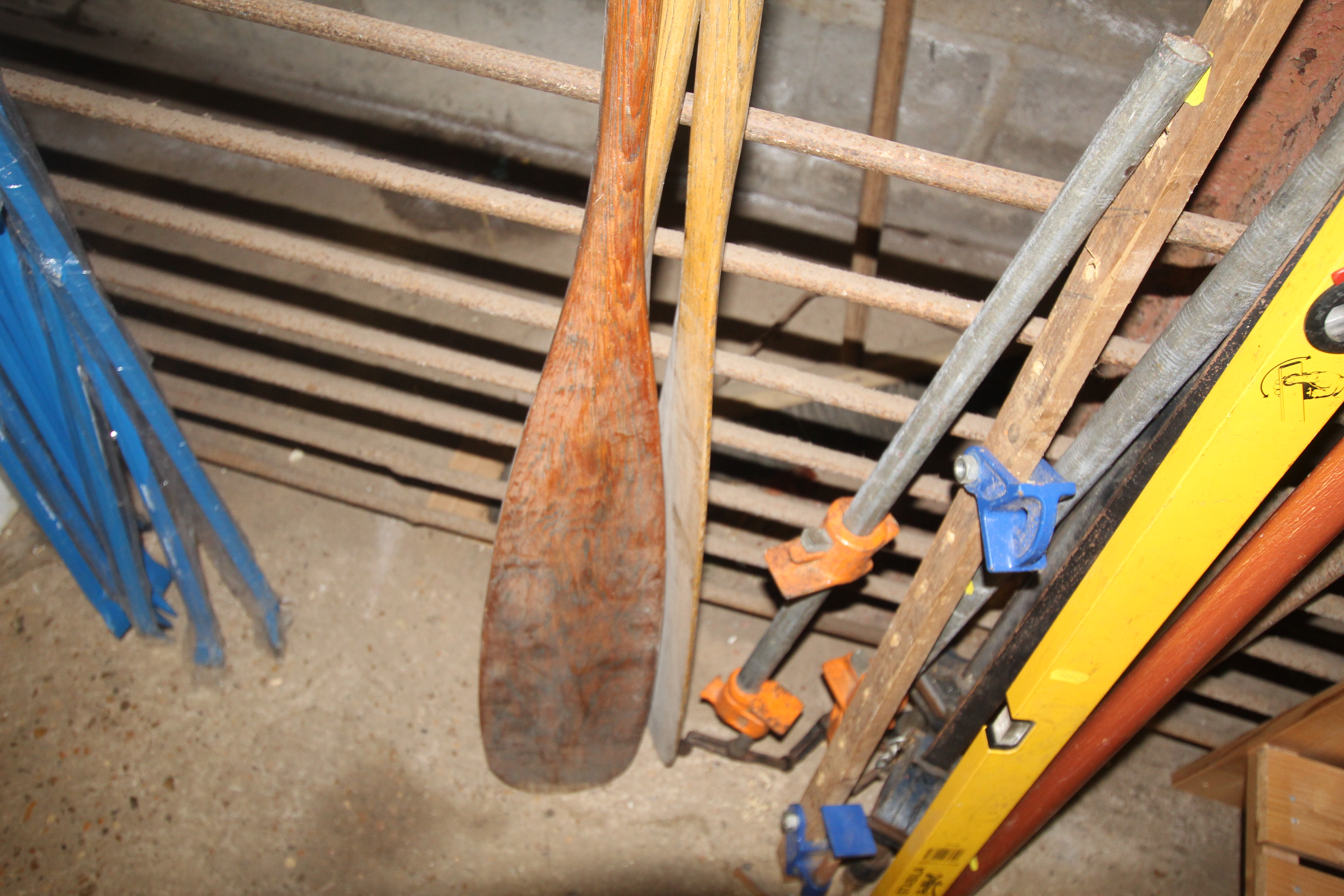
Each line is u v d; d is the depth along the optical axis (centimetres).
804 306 250
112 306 141
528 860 174
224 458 194
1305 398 93
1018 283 96
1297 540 105
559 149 273
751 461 221
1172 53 76
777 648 154
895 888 161
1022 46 216
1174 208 90
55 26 277
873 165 102
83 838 168
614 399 122
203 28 269
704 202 103
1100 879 180
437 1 239
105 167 261
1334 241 85
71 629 189
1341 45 104
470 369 150
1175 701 196
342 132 273
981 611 160
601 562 141
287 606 195
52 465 166
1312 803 149
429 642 195
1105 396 151
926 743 158
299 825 173
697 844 179
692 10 93
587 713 166
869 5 218
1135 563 108
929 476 150
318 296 240
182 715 182
